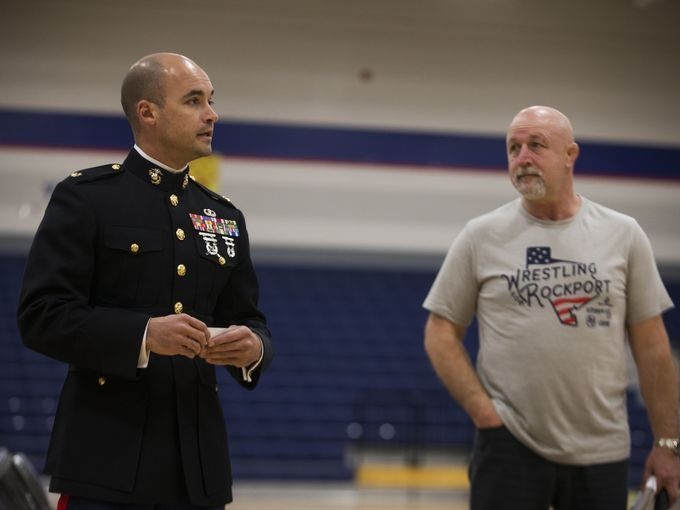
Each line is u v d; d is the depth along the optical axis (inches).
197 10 505.7
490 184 532.4
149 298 112.7
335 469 467.5
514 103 524.7
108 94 501.7
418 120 525.7
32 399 497.0
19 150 500.1
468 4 518.9
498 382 145.6
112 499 106.4
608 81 526.6
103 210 112.4
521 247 146.8
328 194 527.5
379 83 521.3
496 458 144.3
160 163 118.4
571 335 141.6
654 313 146.8
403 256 536.7
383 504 413.7
